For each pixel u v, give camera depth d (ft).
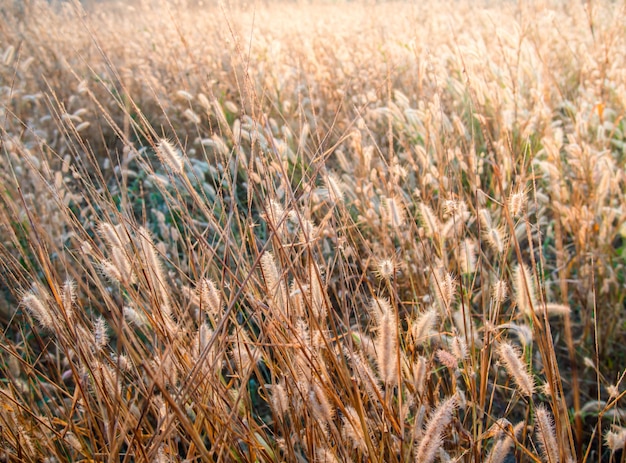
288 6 11.60
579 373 3.12
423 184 3.39
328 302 2.11
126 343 2.17
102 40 8.30
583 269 3.18
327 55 6.67
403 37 6.78
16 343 3.18
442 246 2.80
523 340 2.28
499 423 2.19
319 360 2.15
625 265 3.33
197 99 5.94
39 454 2.28
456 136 4.26
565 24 7.16
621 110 4.34
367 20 9.13
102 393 2.12
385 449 2.24
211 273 2.82
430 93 4.93
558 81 5.36
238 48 2.45
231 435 2.14
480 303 3.26
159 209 4.56
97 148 5.74
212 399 2.19
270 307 2.13
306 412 2.13
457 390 2.30
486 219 2.49
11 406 2.26
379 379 2.40
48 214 3.36
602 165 3.28
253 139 2.29
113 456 1.94
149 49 7.90
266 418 2.93
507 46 4.78
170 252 3.40
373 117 4.98
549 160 3.79
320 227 2.38
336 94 5.64
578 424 2.17
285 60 6.44
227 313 1.91
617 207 3.73
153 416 2.64
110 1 13.60
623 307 3.26
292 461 2.20
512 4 9.12
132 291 2.16
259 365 3.03
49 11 8.91
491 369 2.79
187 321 2.47
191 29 8.14
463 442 2.35
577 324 3.23
